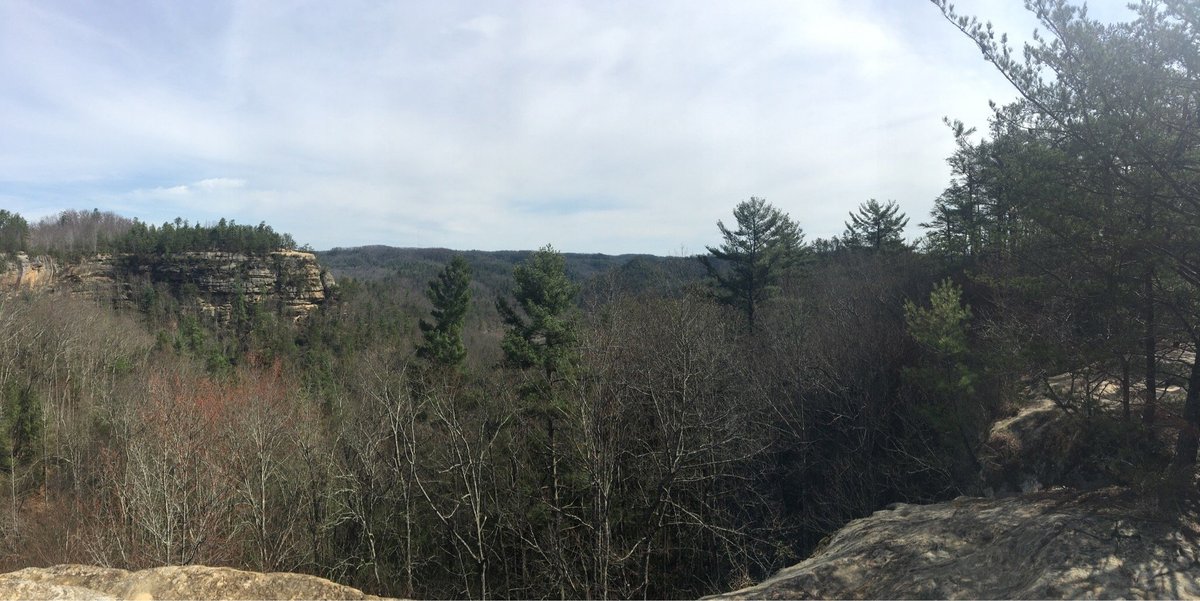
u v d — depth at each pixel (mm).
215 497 18938
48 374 39781
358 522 20562
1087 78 8289
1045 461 10828
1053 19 8461
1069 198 8398
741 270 34906
